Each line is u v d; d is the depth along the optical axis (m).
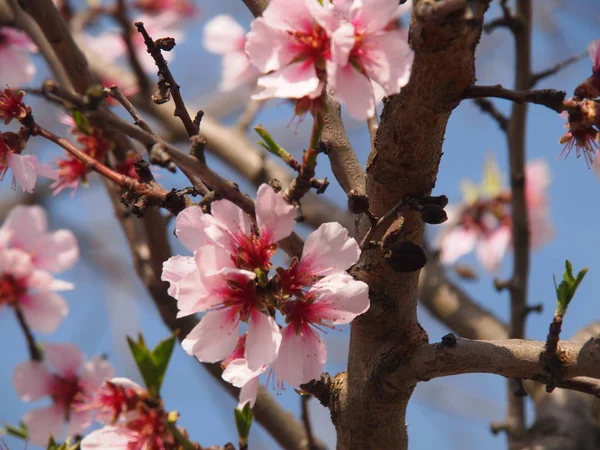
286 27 0.78
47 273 0.90
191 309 0.78
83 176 0.89
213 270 0.78
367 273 0.82
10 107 0.83
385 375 0.82
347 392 0.84
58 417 0.89
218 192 0.78
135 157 0.89
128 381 0.79
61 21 0.90
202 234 0.79
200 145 0.78
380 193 0.81
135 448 0.79
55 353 0.90
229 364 0.79
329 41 0.77
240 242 0.79
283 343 0.79
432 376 0.82
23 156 0.83
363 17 0.77
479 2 0.78
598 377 0.79
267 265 0.79
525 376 0.80
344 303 0.79
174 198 0.81
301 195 0.79
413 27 0.78
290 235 0.80
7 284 0.89
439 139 0.80
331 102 0.84
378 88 0.82
